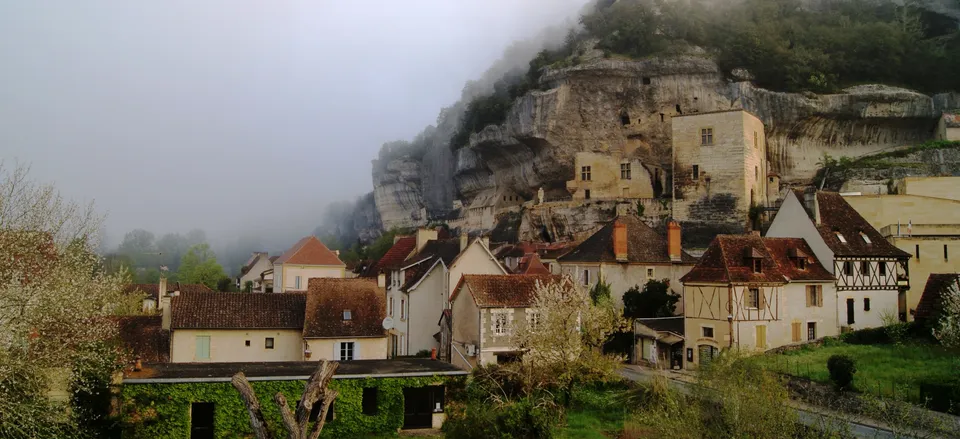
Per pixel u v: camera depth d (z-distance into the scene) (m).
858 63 76.94
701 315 36.41
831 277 38.69
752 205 66.19
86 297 21.80
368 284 37.94
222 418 24.16
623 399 29.05
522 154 82.81
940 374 28.02
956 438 20.84
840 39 78.94
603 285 43.19
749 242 37.97
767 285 35.81
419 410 26.84
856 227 41.91
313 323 35.41
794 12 87.25
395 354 44.97
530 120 76.94
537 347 29.58
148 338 34.25
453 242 45.56
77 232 23.55
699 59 73.00
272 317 36.22
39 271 20.94
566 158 77.31
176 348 34.00
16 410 19.02
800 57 73.69
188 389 24.02
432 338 42.12
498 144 83.56
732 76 73.88
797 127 72.19
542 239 76.38
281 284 59.88
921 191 53.97
